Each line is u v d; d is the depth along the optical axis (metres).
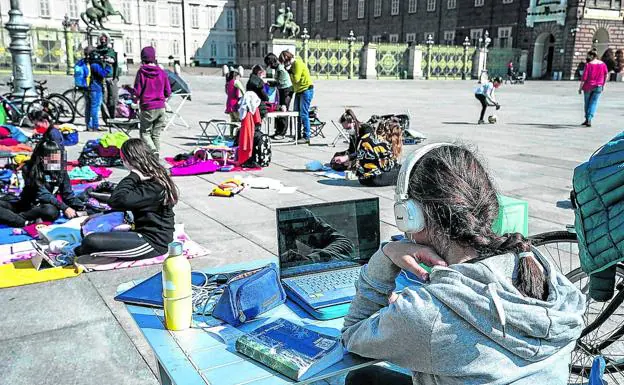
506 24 47.06
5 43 26.72
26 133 11.12
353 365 1.68
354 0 63.09
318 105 19.23
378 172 7.19
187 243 4.83
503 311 1.33
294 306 2.19
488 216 1.50
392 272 1.68
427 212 1.50
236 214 5.91
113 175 7.77
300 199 6.57
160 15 67.00
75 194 6.08
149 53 8.29
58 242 4.46
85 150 8.44
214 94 23.81
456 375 1.37
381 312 1.56
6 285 3.96
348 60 40.28
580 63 42.00
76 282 4.05
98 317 3.53
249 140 8.40
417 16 55.84
